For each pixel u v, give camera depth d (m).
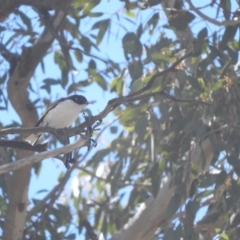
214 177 11.05
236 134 11.45
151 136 12.20
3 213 13.38
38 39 13.18
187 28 12.27
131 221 13.03
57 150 8.96
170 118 12.59
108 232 15.10
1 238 12.87
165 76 11.76
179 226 10.96
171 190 12.84
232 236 10.80
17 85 12.98
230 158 11.16
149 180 14.04
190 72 11.73
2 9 11.16
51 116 11.30
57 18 13.20
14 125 13.62
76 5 12.22
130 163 13.66
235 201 10.89
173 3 12.31
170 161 11.92
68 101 11.42
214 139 11.46
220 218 11.23
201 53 11.80
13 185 12.77
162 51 11.92
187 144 11.97
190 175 11.67
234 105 11.38
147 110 11.92
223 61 12.15
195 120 11.31
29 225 13.80
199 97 11.42
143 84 11.76
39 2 11.71
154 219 12.90
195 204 11.16
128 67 12.20
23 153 12.79
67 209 13.94
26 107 13.12
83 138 8.77
